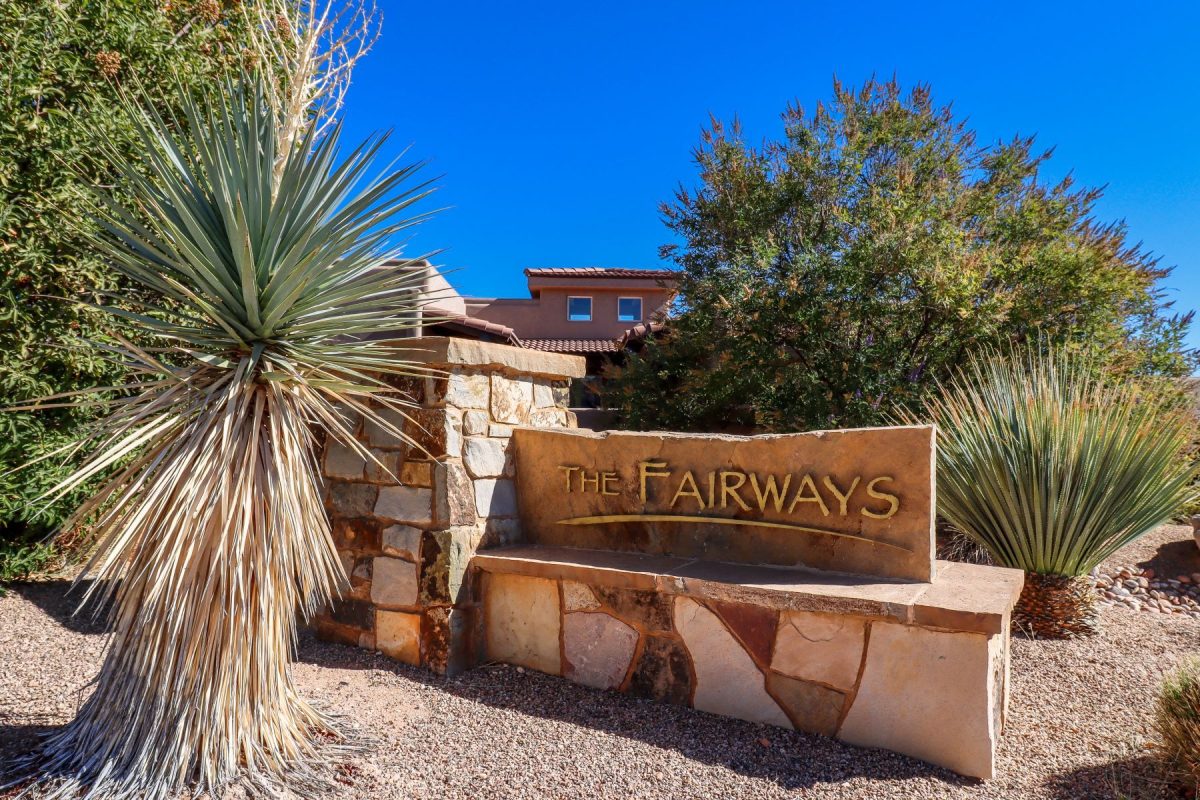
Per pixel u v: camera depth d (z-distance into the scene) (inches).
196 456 103.5
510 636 162.2
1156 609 236.2
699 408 445.1
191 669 103.0
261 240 109.7
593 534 167.9
